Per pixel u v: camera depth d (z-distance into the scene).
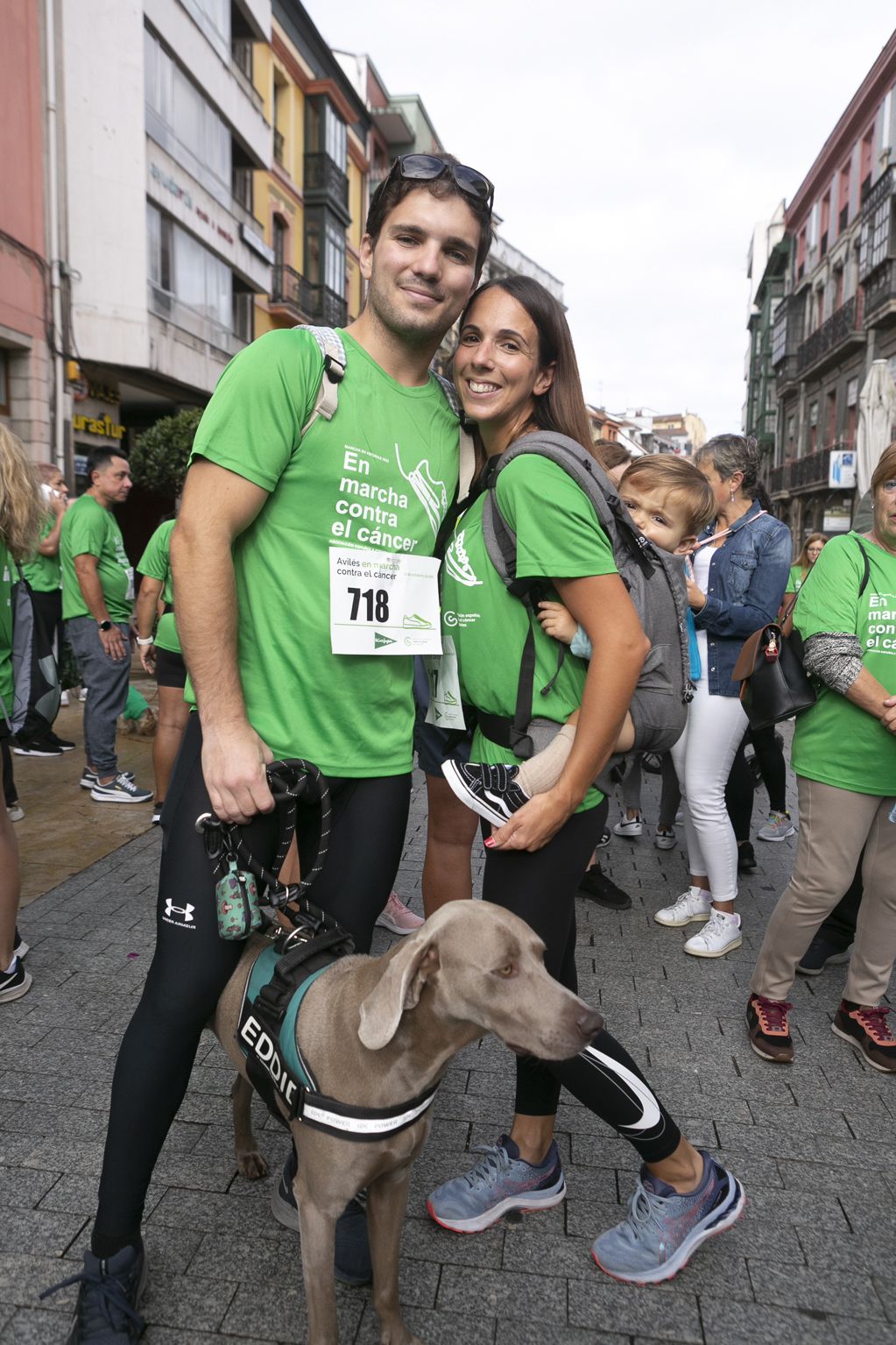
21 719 3.35
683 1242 2.18
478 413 2.19
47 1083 2.86
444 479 2.23
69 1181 2.43
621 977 3.84
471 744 2.44
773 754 5.72
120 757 7.48
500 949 1.73
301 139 25.62
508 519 2.09
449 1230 2.33
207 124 17.59
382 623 2.08
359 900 2.20
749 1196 2.49
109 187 14.20
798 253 34.50
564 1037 1.69
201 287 17.77
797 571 9.20
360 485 2.02
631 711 2.20
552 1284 2.18
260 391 1.85
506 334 2.12
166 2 15.43
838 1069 3.15
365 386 2.03
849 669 2.98
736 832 5.18
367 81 31.84
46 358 13.62
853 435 26.84
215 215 18.05
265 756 1.91
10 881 3.32
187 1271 2.16
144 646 7.17
